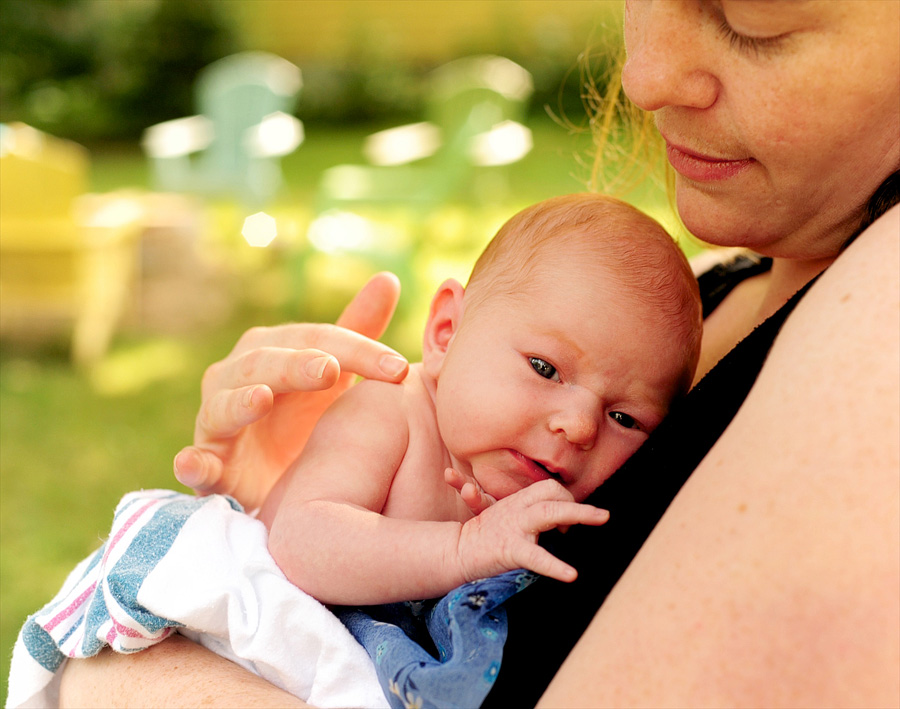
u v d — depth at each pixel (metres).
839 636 0.68
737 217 1.02
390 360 1.32
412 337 6.23
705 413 0.96
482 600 0.93
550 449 1.18
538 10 17.55
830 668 0.68
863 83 0.87
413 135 8.20
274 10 17.67
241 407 1.24
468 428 1.22
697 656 0.72
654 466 0.96
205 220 8.35
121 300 6.88
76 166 5.80
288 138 8.94
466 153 6.86
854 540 0.69
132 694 1.06
